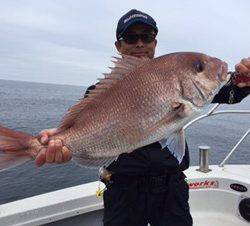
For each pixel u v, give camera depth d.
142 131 0.71
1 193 3.14
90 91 0.73
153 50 1.05
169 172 0.97
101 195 1.22
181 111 0.71
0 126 0.68
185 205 1.00
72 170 3.89
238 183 1.40
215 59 0.75
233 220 1.39
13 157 0.67
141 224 1.00
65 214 1.17
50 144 0.69
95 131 0.72
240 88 0.92
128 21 1.00
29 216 1.10
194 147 6.21
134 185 0.97
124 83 0.72
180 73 0.71
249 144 7.13
